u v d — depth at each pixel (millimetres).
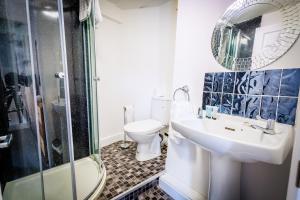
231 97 1119
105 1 2014
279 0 897
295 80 841
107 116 2305
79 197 1208
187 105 1373
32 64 1214
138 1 2055
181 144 1435
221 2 1141
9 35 1191
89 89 1791
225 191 986
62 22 1156
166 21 2115
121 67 2416
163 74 2211
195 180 1363
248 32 1026
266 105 957
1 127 1252
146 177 1567
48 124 1366
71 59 1676
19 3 1164
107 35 2166
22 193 1202
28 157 1294
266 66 961
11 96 1233
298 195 410
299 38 840
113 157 1963
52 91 1362
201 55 1283
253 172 1043
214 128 1085
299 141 420
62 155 1391
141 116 2445
